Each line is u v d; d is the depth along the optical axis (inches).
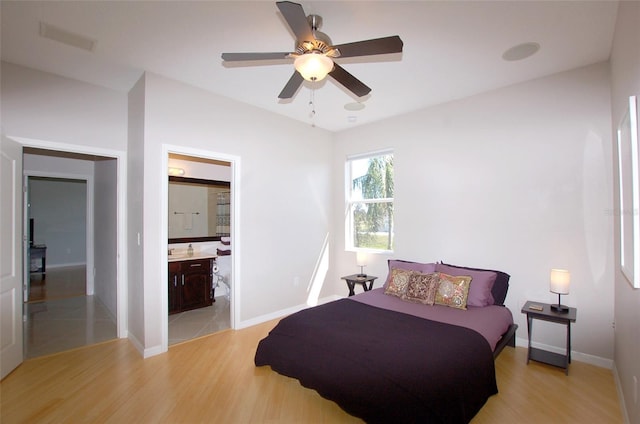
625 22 73.5
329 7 80.0
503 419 81.1
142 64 112.1
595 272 109.9
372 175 183.2
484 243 136.3
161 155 121.6
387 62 109.8
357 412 72.0
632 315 75.6
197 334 139.9
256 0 78.2
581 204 112.7
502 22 86.8
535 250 122.9
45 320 156.6
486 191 135.8
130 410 85.4
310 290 181.6
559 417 82.0
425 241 155.6
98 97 129.2
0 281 100.5
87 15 84.1
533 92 123.5
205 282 183.0
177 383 99.0
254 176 153.3
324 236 191.3
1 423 79.7
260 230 156.0
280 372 94.0
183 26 89.5
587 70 112.0
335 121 177.9
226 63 111.7
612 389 94.4
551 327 119.8
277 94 139.2
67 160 197.9
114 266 159.2
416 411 63.9
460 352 80.0
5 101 109.7
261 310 156.4
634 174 64.3
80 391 94.3
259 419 82.2
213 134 137.0
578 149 113.4
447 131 147.9
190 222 199.0
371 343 83.0
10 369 104.5
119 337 134.4
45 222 319.6
